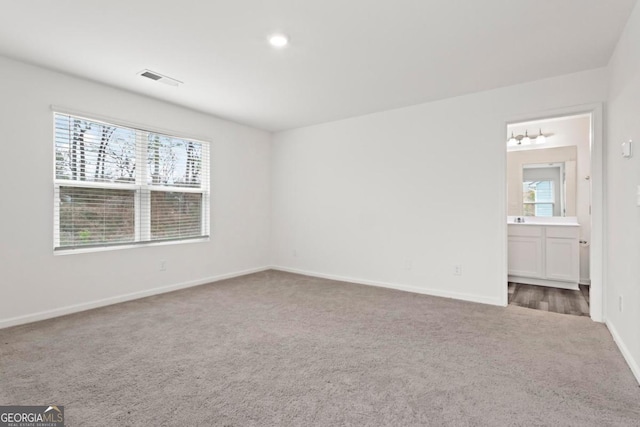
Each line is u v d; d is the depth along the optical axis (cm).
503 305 331
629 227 209
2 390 175
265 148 518
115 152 342
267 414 156
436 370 200
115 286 339
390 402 166
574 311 316
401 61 273
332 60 272
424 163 381
